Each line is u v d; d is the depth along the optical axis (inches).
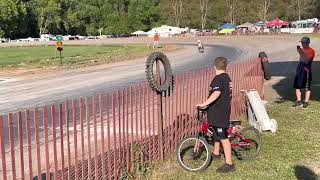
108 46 3002.0
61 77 942.4
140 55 1644.9
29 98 642.8
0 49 2785.4
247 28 4222.4
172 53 1750.7
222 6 5226.4
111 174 257.8
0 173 277.4
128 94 273.4
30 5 5556.1
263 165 294.2
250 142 305.1
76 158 232.4
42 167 291.7
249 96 400.2
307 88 483.2
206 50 1909.4
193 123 352.5
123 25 5738.2
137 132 283.4
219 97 273.1
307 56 477.4
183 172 282.8
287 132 381.4
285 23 3892.7
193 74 350.9
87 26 6082.7
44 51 2407.7
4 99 637.9
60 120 222.2
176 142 323.9
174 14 5511.8
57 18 5639.8
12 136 197.5
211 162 299.4
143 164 285.3
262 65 529.3
